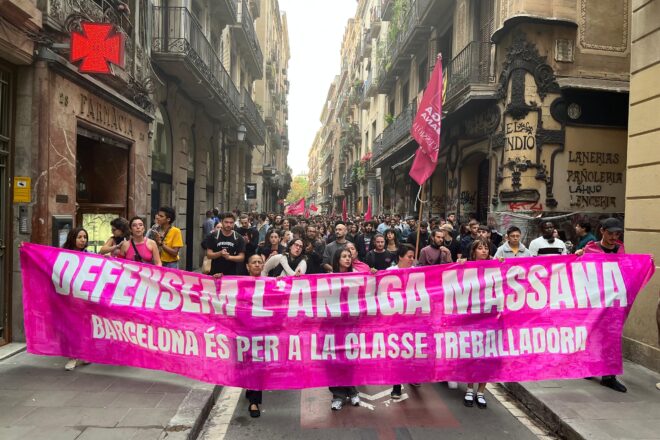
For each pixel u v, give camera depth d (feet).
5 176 19.22
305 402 16.06
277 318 15.31
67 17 21.42
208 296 15.52
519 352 15.81
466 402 15.85
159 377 16.72
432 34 55.93
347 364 15.35
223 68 52.49
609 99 35.09
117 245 19.53
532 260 16.11
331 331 15.40
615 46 35.27
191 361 15.43
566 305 16.12
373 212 106.83
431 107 23.52
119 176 29.04
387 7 77.77
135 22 29.37
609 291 16.33
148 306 15.79
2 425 12.69
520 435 13.76
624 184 35.27
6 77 19.22
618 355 16.15
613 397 15.60
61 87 20.89
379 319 15.53
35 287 16.34
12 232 19.40
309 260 22.39
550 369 15.87
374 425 14.15
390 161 77.56
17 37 18.15
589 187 34.83
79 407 13.93
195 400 14.62
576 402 15.02
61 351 16.22
